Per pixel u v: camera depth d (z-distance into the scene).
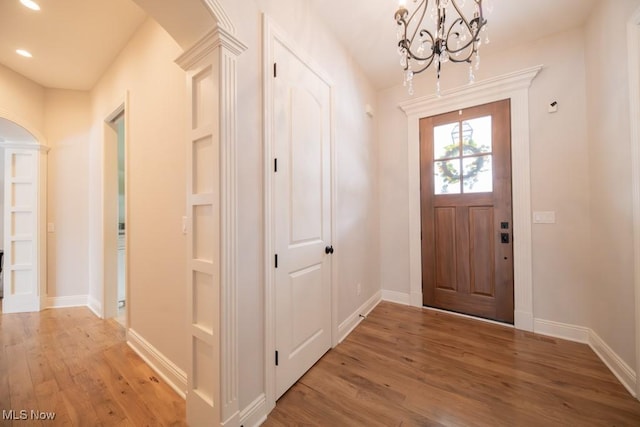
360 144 2.84
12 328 2.65
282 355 1.63
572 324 2.27
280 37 1.64
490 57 2.64
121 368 1.94
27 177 3.16
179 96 1.71
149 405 1.57
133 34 2.23
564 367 1.87
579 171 2.24
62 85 3.21
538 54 2.42
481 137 2.70
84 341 2.37
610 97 1.83
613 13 1.78
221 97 1.25
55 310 3.18
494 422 1.40
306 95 1.92
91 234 3.34
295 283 1.77
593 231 2.13
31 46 2.44
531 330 2.43
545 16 2.13
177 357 1.73
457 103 2.81
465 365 1.91
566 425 1.37
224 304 1.25
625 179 1.68
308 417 1.45
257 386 1.44
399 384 1.71
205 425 1.30
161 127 1.87
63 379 1.81
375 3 2.00
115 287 2.98
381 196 3.38
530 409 1.48
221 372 1.23
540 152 2.40
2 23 2.13
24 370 1.92
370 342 2.27
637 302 1.56
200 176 1.39
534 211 2.43
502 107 2.58
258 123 1.48
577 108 2.25
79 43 2.38
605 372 1.80
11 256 3.10
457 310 2.86
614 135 1.80
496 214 2.62
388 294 3.32
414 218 3.11
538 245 2.41
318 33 2.09
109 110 2.76
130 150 2.24
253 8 1.45
